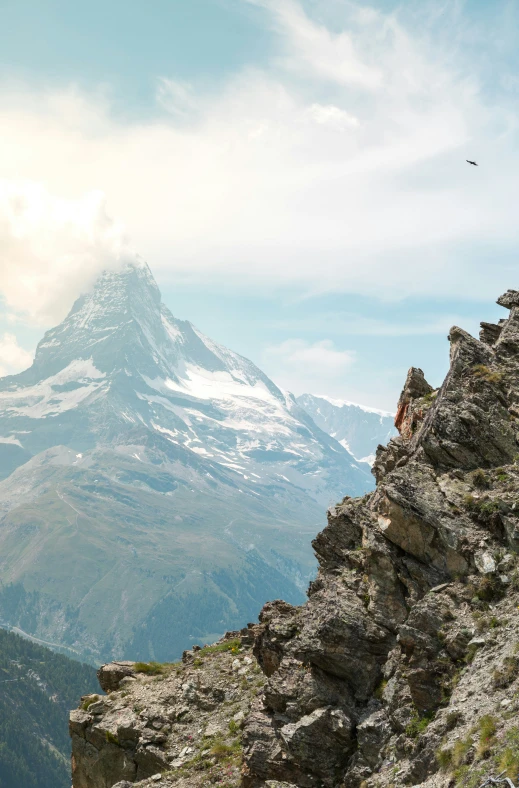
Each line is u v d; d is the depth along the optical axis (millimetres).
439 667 28578
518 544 30125
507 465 34062
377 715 30156
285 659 34469
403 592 32344
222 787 35750
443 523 31906
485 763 23594
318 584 35969
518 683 25500
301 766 31094
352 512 36875
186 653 52625
